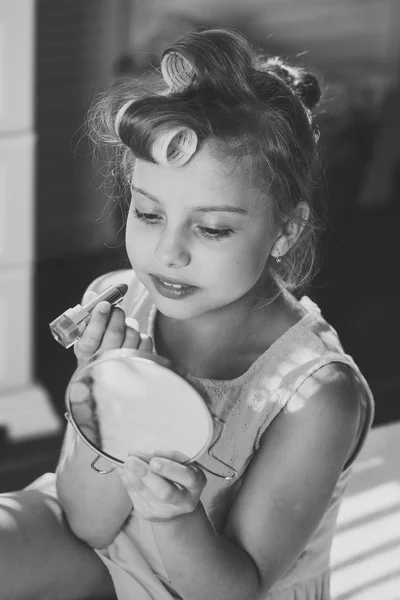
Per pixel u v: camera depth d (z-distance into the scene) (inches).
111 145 48.4
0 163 81.2
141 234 43.8
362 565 60.1
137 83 46.5
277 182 44.2
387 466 68.1
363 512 64.2
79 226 123.6
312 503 46.3
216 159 42.1
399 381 99.6
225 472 48.2
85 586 52.1
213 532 44.6
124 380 40.9
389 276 122.6
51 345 103.2
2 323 87.6
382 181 141.6
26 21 78.0
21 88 79.8
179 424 41.1
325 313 112.0
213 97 43.0
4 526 50.5
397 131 138.6
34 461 83.7
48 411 90.7
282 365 47.3
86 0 114.3
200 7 122.4
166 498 40.8
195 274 43.3
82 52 116.6
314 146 46.9
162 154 41.4
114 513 50.1
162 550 44.1
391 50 134.0
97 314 41.4
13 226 84.0
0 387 90.7
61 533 51.6
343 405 46.3
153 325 50.1
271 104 44.4
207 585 44.6
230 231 43.0
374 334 109.0
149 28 119.3
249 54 44.6
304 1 126.5
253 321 48.0
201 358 48.8
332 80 131.3
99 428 42.1
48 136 118.0
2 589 50.1
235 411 47.6
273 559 46.1
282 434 46.5
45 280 117.6
